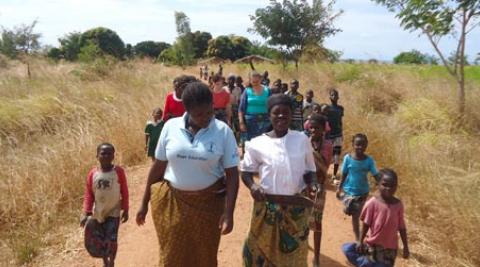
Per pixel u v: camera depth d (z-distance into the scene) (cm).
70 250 546
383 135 903
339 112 819
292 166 365
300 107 858
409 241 584
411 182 716
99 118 1039
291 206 364
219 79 813
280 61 2655
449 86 1390
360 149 546
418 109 1184
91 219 460
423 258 538
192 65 5334
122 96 1272
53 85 1384
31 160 769
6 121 1030
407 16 1128
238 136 1041
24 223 624
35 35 3472
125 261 520
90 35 5209
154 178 373
